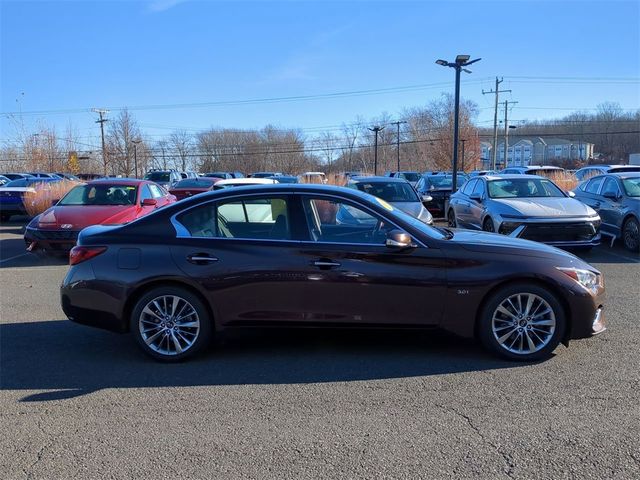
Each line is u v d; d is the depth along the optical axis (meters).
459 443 3.28
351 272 4.61
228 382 4.30
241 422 3.60
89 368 4.66
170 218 4.88
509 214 9.84
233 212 4.83
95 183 11.45
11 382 4.35
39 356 4.97
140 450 3.26
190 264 4.69
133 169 70.12
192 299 4.72
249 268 4.66
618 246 11.33
